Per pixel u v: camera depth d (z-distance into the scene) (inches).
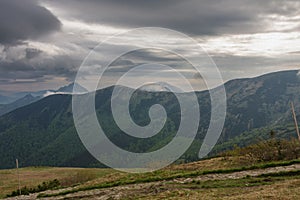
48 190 2399.1
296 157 2117.4
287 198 1088.8
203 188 1526.8
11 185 3351.4
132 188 1743.4
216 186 1531.7
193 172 1934.1
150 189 1648.6
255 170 1830.7
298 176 1577.3
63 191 2105.1
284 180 1523.1
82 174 3255.4
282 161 1974.7
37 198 2037.4
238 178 1675.7
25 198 2132.1
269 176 1637.6
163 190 1573.6
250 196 1172.5
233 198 1168.8
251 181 1568.7
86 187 2018.9
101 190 1840.6
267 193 1198.3
